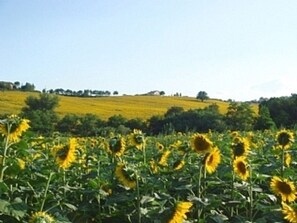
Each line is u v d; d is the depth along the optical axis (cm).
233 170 789
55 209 666
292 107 4794
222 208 816
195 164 881
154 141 1781
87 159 1023
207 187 799
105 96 12581
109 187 772
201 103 11525
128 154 1131
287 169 853
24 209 534
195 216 758
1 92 10844
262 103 5241
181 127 4475
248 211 766
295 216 537
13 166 675
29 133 734
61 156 738
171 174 862
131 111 9212
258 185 851
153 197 694
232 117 4103
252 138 1323
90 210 732
